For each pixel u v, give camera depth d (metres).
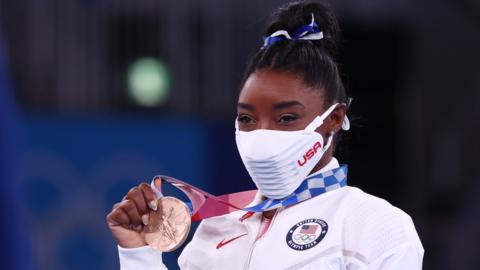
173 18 15.49
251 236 5.34
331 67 5.30
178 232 5.10
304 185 5.29
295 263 5.05
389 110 18.14
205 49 15.65
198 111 15.55
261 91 5.09
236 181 15.49
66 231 14.27
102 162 14.70
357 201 5.19
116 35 15.28
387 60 17.72
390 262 4.95
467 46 17.92
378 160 18.25
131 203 5.18
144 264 5.14
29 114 14.52
